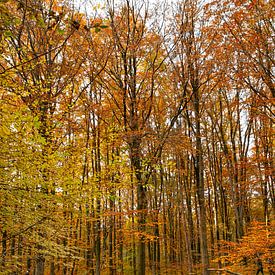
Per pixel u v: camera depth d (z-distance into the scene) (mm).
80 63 9828
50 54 9227
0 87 6180
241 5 11148
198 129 13297
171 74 13438
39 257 8070
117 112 12812
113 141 10109
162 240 23422
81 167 8641
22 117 6066
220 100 19141
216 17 11773
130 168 9852
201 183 12891
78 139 8734
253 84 14188
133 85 11586
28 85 7223
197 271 17172
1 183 6695
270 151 17453
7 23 3557
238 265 11414
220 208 24125
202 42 12398
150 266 23188
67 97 9594
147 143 11898
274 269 10273
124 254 26656
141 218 10734
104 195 8727
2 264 7363
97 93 12906
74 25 3711
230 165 20516
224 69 12250
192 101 13570
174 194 22516
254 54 11938
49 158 7129
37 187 7504
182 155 16984
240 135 19797
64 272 18641
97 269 13609
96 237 13688
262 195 18469
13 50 7176
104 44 11664
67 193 7895
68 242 11773
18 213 7121
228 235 21188
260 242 9633
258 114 13203
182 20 12305
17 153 6496
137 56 11875
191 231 21344
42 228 7574
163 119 13805
